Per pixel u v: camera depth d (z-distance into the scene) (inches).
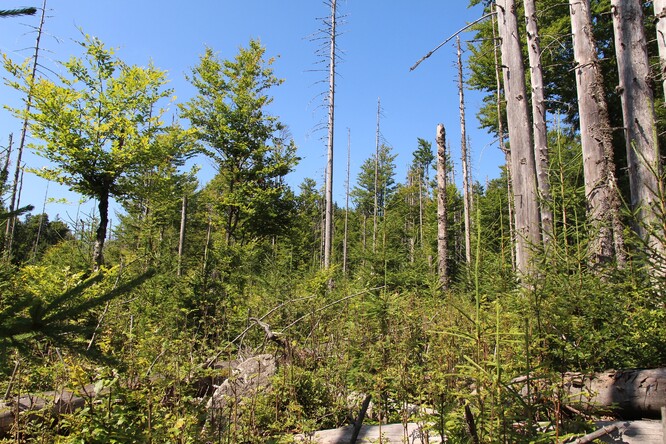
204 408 145.0
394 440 134.2
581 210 176.1
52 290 231.3
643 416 125.6
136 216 571.2
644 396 122.4
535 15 350.0
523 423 103.2
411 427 140.3
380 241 346.9
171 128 593.9
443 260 458.9
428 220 1104.8
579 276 138.9
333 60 808.9
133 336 152.3
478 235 102.6
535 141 325.1
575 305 126.8
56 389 136.9
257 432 139.4
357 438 139.5
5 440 124.8
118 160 516.7
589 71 324.5
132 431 118.3
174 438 119.0
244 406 149.7
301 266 530.0
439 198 493.7
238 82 773.9
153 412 128.3
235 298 315.0
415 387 139.1
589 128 314.0
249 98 773.9
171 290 288.5
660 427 109.0
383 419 161.0
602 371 136.2
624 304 144.3
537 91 337.7
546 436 95.5
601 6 573.0
